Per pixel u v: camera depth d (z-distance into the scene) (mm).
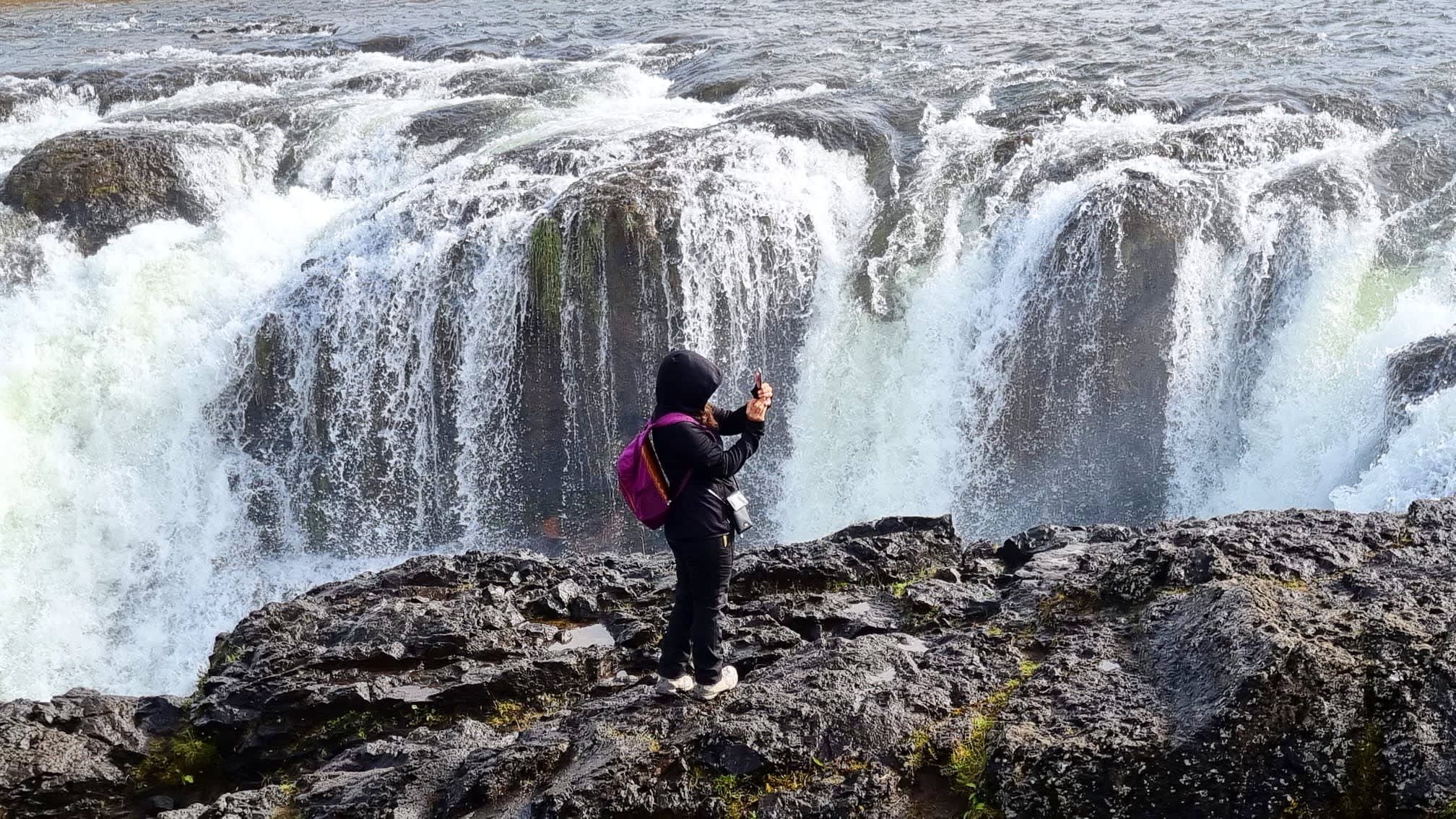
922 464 16391
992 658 5977
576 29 32062
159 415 17219
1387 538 6668
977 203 17453
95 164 19750
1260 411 15469
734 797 5160
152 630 16359
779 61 25734
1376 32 24562
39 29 37062
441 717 6910
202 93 26031
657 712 5637
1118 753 4895
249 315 17547
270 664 7340
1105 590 6395
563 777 5305
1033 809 4906
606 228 15688
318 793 5844
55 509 16578
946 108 21031
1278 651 4914
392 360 16734
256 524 17094
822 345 16766
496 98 23891
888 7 32625
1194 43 24984
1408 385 13344
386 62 28922
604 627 7570
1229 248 15578
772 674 5973
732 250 16297
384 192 19531
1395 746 4797
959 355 16406
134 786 7004
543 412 16391
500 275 16141
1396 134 18203
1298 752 4816
